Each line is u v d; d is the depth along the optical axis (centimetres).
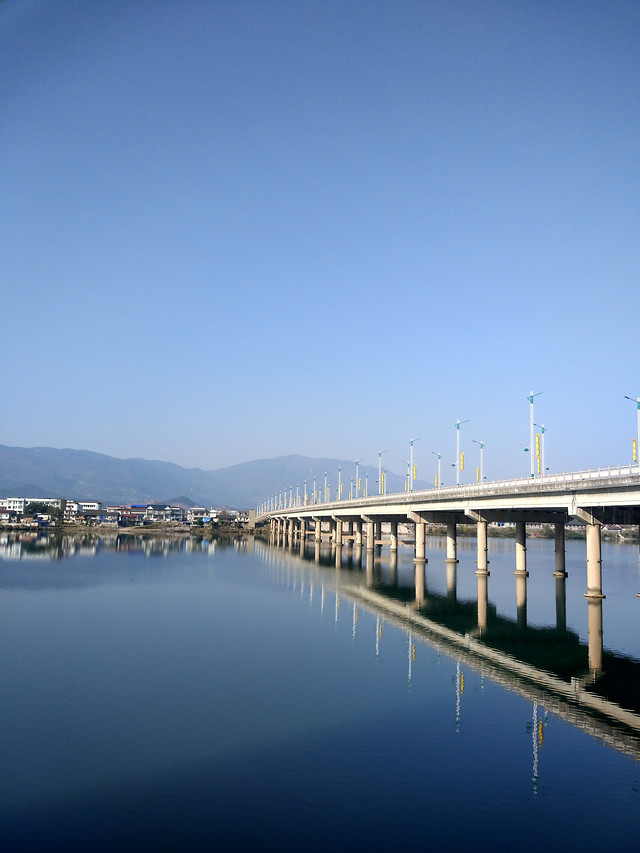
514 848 2400
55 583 9069
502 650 5441
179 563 12888
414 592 9000
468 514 10419
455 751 3250
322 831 2495
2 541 18212
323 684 4322
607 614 7206
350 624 6438
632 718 3766
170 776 2923
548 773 3022
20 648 5150
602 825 2573
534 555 17075
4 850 2330
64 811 2606
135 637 5625
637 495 6494
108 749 3194
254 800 2716
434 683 4397
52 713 3672
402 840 2433
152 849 2355
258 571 11612
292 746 3272
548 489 7969
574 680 4531
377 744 3319
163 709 3772
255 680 4384
